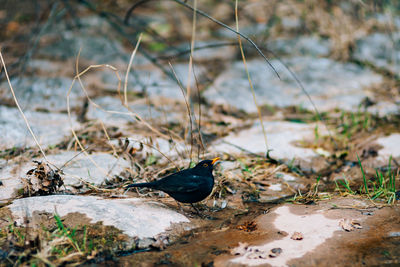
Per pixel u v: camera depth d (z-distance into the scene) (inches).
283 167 346.0
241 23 709.9
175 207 272.2
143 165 337.1
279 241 228.7
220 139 399.9
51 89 506.0
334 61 616.4
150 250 223.1
